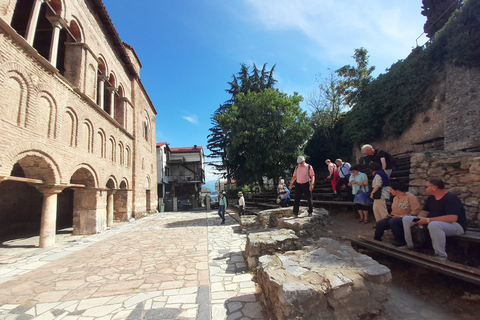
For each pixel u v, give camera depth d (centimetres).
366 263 335
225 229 1084
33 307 391
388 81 1920
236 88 2942
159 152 3462
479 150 932
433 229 380
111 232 1156
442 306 316
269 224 830
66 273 564
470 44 1305
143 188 1958
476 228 464
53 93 841
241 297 388
